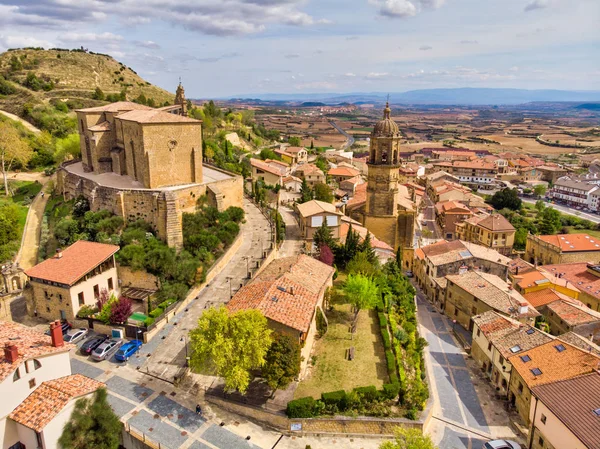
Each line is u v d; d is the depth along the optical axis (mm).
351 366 51500
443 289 78688
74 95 171750
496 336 57062
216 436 41594
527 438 46312
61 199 91125
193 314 59906
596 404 40875
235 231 78188
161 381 48219
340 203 118625
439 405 51406
